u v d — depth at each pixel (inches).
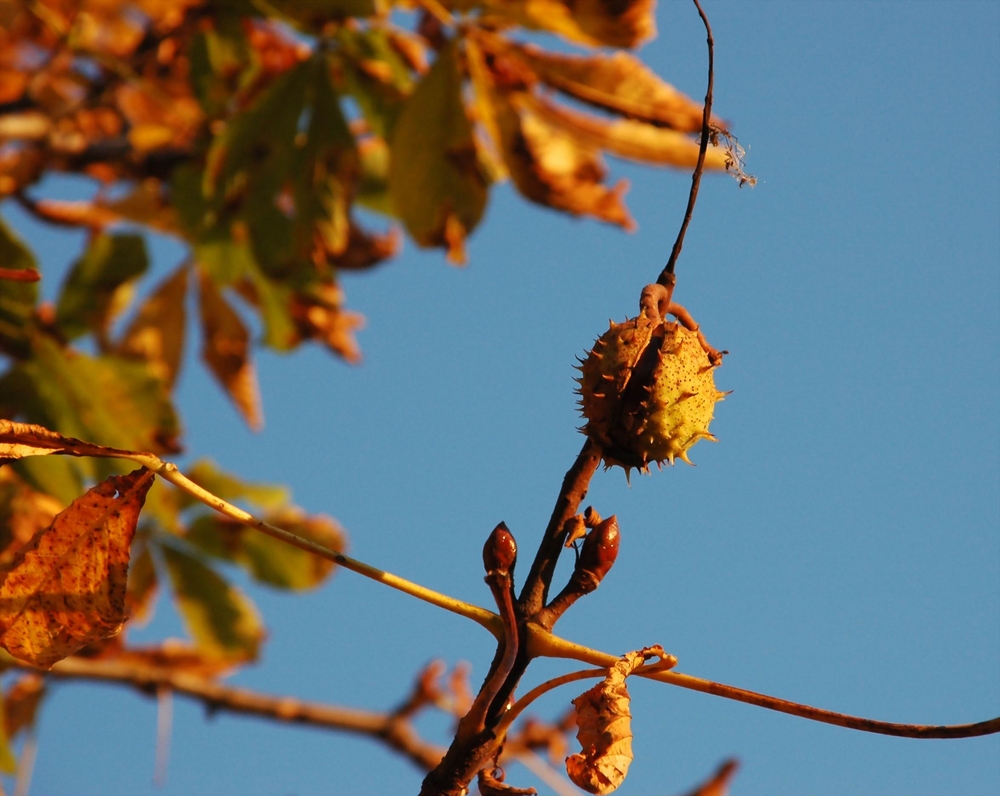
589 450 100.4
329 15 183.5
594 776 79.4
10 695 212.5
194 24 216.1
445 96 174.2
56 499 177.5
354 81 198.1
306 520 213.8
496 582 81.1
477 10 166.9
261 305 227.3
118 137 219.8
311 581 213.0
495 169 213.9
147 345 227.1
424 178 178.7
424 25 207.3
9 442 87.4
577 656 83.5
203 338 232.1
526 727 197.9
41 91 235.6
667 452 101.6
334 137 196.5
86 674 212.4
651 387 100.1
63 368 176.7
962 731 77.5
